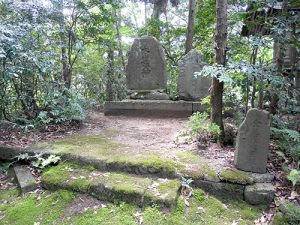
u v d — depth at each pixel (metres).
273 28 3.62
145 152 3.54
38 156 3.61
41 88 5.41
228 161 3.14
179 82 6.42
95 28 7.00
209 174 2.85
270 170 3.00
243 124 2.89
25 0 5.07
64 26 6.10
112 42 7.84
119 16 10.04
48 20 5.50
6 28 3.83
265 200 2.64
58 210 2.80
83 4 6.29
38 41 5.22
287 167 2.90
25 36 4.55
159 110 6.21
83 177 3.12
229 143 3.65
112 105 6.50
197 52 6.27
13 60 4.14
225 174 2.82
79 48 6.37
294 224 2.33
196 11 8.80
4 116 5.09
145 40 6.67
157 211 2.54
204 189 2.85
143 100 6.49
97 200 2.86
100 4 6.55
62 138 4.46
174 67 9.29
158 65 6.65
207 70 3.20
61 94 5.50
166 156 3.34
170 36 9.38
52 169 3.40
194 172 2.90
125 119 6.14
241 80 3.48
